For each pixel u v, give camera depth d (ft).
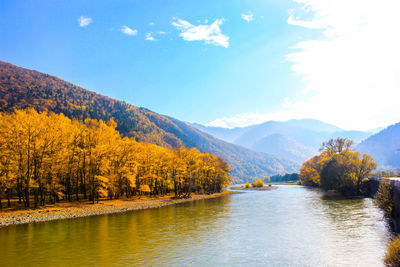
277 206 189.57
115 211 177.27
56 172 179.93
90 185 208.44
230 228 112.37
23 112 169.78
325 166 318.24
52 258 72.59
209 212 166.40
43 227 118.73
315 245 81.61
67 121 209.56
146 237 97.04
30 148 164.96
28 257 73.72
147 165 274.16
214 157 417.49
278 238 92.17
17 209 159.53
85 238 96.07
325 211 153.38
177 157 299.58
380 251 73.15
